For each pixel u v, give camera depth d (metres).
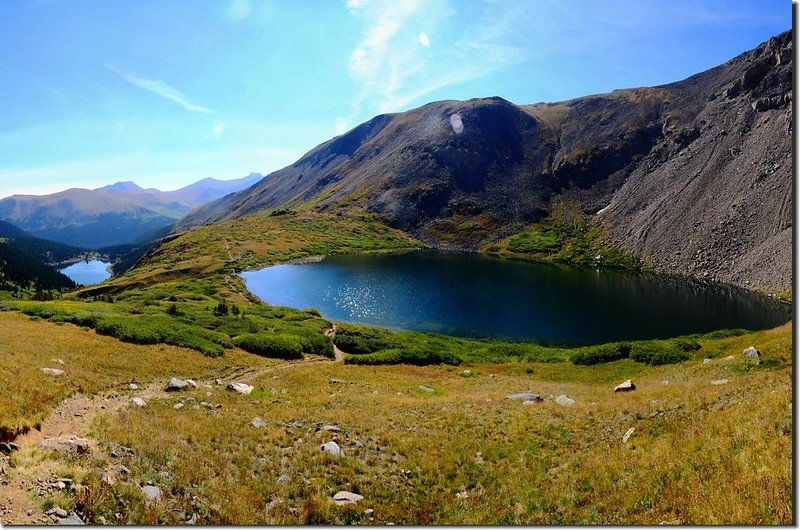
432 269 138.38
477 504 16.23
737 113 177.12
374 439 23.17
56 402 20.45
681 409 20.20
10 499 10.93
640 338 71.81
